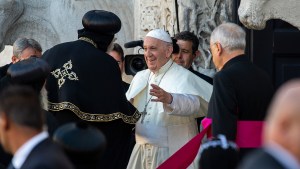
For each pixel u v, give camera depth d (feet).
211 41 36.99
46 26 59.16
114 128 39.01
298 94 20.06
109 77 38.88
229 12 51.83
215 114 35.47
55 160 22.90
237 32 36.60
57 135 26.55
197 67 51.47
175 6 51.98
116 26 39.52
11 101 23.50
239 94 35.70
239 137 36.01
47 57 39.17
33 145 23.39
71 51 39.06
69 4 58.75
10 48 64.69
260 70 36.50
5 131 23.58
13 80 34.24
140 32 54.49
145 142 42.63
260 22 41.83
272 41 52.31
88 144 26.27
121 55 48.14
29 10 59.11
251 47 52.39
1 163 32.78
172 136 42.39
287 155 20.04
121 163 39.37
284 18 41.83
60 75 38.55
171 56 43.65
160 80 43.06
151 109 42.83
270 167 19.94
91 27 39.40
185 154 38.29
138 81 43.60
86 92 38.32
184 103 40.93
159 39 42.75
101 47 39.63
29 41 43.98
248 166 20.18
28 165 22.94
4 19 57.82
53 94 38.45
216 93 35.63
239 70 35.99
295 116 20.01
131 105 39.83
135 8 55.52
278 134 20.15
